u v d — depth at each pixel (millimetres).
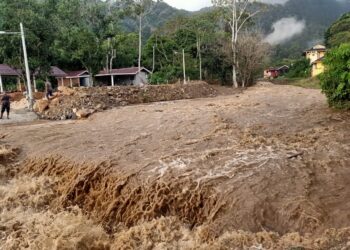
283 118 13617
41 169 11102
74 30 31781
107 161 10023
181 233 7207
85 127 15383
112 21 34219
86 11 33312
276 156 9250
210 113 15914
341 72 13289
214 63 43281
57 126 16141
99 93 22047
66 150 11633
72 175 10078
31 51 27422
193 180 8281
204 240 6816
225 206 7344
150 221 7750
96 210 8898
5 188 10148
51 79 43156
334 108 14219
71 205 9297
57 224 8070
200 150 10328
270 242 6293
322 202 7105
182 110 17719
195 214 7684
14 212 8859
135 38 51250
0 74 37062
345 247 5809
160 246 6852
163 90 26453
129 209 8344
